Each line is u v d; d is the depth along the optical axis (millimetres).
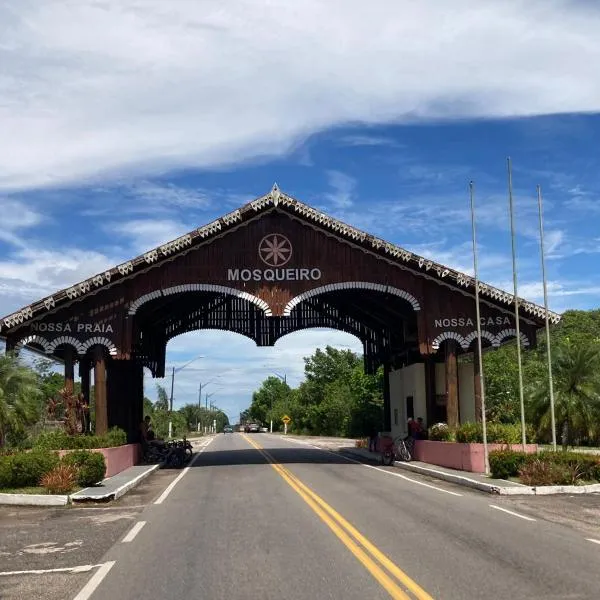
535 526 11750
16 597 7598
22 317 24578
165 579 8234
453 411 26375
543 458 18547
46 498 15633
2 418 28828
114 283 25406
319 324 37688
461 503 14914
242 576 8250
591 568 8461
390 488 18125
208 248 26328
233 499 16016
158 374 36781
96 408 25078
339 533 11023
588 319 62188
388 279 26609
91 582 8180
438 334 26562
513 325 26656
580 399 27609
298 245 26562
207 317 36219
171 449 28719
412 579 7906
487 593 7285
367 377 61688
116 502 16031
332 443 49312
